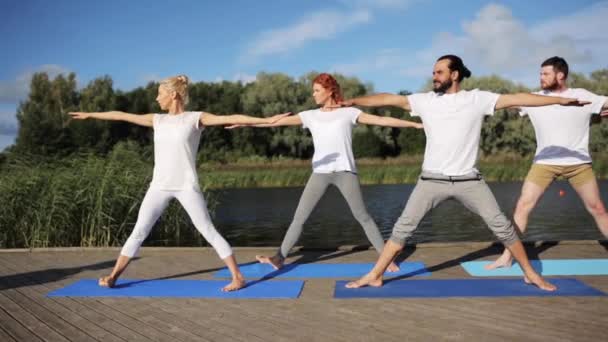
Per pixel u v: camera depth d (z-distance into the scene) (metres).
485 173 23.33
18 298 3.88
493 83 36.66
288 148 43.09
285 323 3.17
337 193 17.64
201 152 34.16
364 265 4.87
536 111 4.34
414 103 3.71
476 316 3.21
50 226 7.67
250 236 9.14
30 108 39.84
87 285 4.27
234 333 3.01
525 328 2.96
